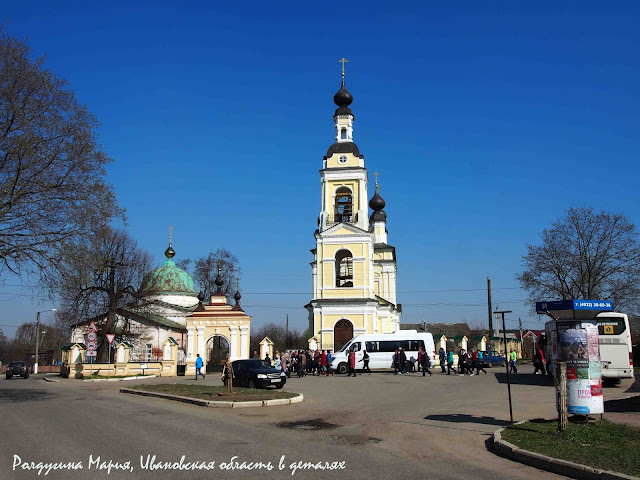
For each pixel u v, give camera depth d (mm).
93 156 24219
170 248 73812
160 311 63812
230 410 19438
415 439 13422
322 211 53188
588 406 14086
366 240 51469
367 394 25109
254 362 29656
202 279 73938
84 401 23406
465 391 25812
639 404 18781
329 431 14609
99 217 23844
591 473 9648
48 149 22984
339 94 56219
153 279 66188
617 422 14625
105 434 14039
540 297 48938
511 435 12867
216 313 46375
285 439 13375
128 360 47906
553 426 13914
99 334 52344
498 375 36469
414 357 40656
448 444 12844
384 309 56156
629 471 9523
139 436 13711
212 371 48438
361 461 11000
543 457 10656
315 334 50125
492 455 11750
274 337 118125
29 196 22609
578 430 13062
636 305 46094
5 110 21953
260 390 25656
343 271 54250
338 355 40719
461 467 10625
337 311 50156
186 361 45469
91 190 23891
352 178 53344
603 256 46812
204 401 20922
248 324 45938
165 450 11906
